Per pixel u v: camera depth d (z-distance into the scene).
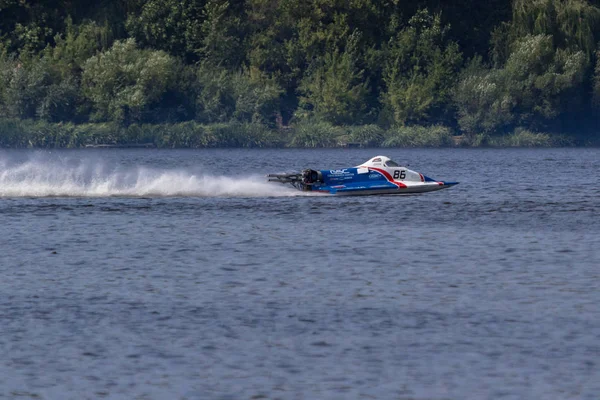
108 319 71.88
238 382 57.88
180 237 115.88
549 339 66.12
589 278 87.00
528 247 107.25
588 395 55.53
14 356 62.66
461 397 55.44
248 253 102.94
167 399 55.22
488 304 76.56
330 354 63.16
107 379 58.34
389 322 71.06
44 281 86.38
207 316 72.81
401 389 56.72
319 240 113.25
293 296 79.81
